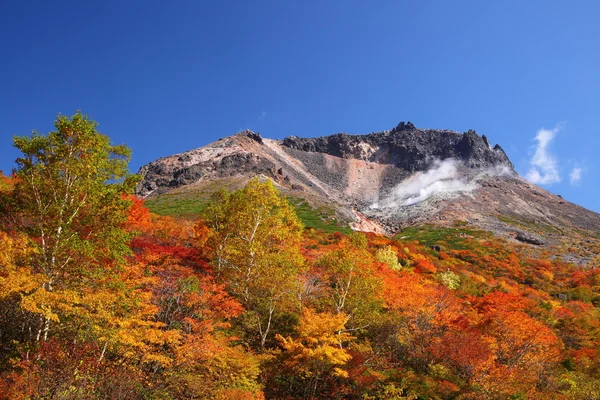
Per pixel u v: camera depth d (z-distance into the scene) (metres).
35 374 14.53
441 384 22.59
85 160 18.19
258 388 20.23
